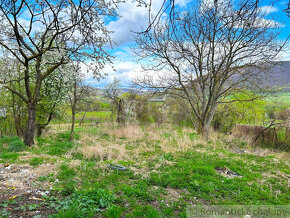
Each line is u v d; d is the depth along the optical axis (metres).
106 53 6.27
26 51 8.00
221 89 14.30
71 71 8.16
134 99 18.08
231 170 6.09
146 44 12.27
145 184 4.50
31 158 6.13
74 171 5.10
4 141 8.59
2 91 9.39
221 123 18.34
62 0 5.19
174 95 14.88
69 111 13.69
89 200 3.44
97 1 4.59
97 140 10.52
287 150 9.60
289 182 5.22
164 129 17.05
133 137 11.71
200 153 7.96
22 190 3.86
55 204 3.32
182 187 4.56
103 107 20.25
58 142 9.23
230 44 11.20
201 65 12.70
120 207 3.42
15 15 6.29
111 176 4.91
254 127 11.98
